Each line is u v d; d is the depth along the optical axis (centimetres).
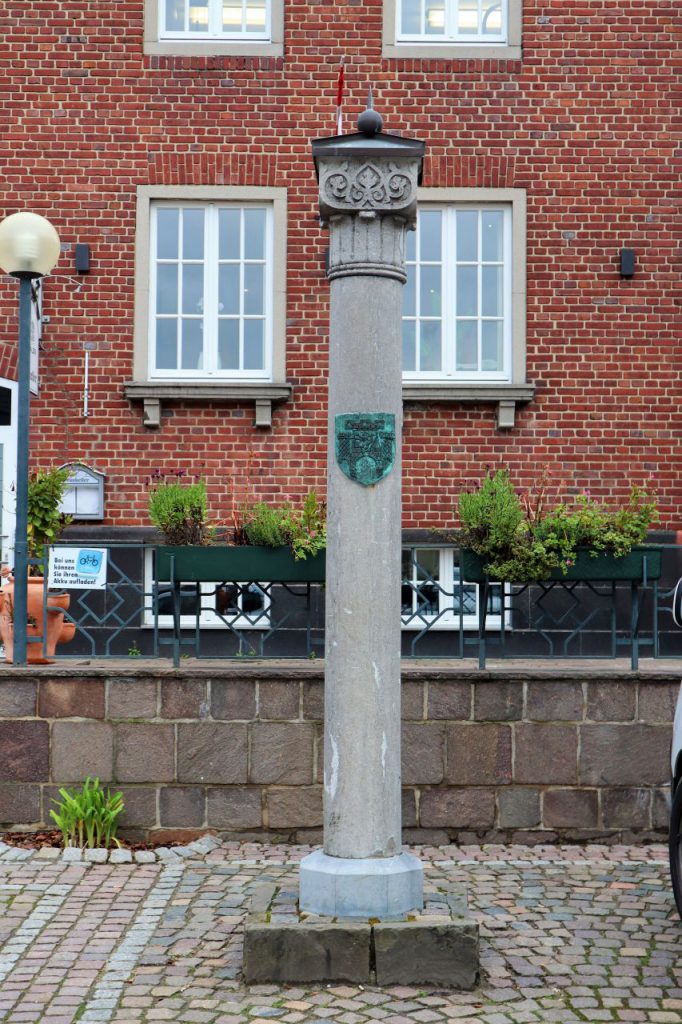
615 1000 484
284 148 1131
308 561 759
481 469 1121
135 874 657
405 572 1112
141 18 1129
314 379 1124
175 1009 473
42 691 728
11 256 786
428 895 545
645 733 733
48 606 785
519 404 1122
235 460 1116
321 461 1120
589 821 731
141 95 1127
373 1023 459
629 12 1136
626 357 1127
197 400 1115
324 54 1133
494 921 580
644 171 1133
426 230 1148
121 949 538
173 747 727
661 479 1122
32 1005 476
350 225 538
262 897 543
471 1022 461
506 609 813
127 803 727
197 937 554
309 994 491
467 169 1131
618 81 1133
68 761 727
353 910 514
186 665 762
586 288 1129
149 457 1113
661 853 711
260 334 1143
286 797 728
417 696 730
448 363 1143
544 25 1137
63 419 1113
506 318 1143
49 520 870
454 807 728
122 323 1120
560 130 1133
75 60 1126
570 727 732
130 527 1102
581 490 1120
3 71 1123
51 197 1121
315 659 798
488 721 730
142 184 1125
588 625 1034
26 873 654
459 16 1148
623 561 750
